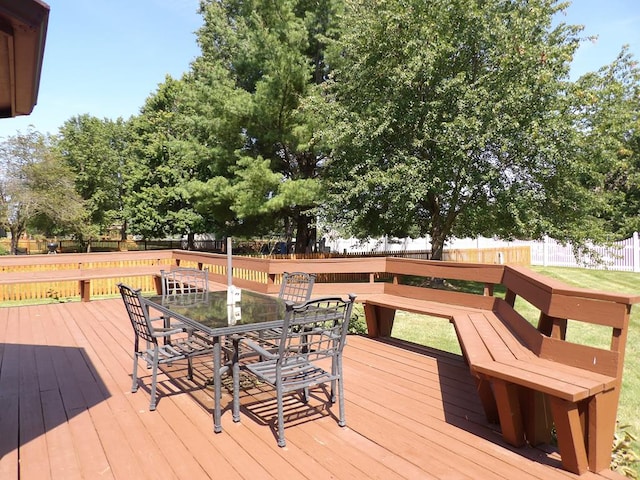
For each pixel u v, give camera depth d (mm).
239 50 13961
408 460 2393
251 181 11844
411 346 4867
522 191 10039
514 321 3441
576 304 2391
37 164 19906
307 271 5703
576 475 2197
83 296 7852
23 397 3367
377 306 5270
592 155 9711
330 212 11586
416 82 10023
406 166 9797
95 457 2439
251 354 3521
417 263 5035
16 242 20484
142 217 22484
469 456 2434
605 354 2250
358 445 2572
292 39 12109
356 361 4293
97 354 4582
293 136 12305
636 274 13453
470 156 9680
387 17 9914
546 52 8938
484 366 2436
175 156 21984
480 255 17844
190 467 2322
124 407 3168
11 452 2500
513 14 9312
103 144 28500
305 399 3264
